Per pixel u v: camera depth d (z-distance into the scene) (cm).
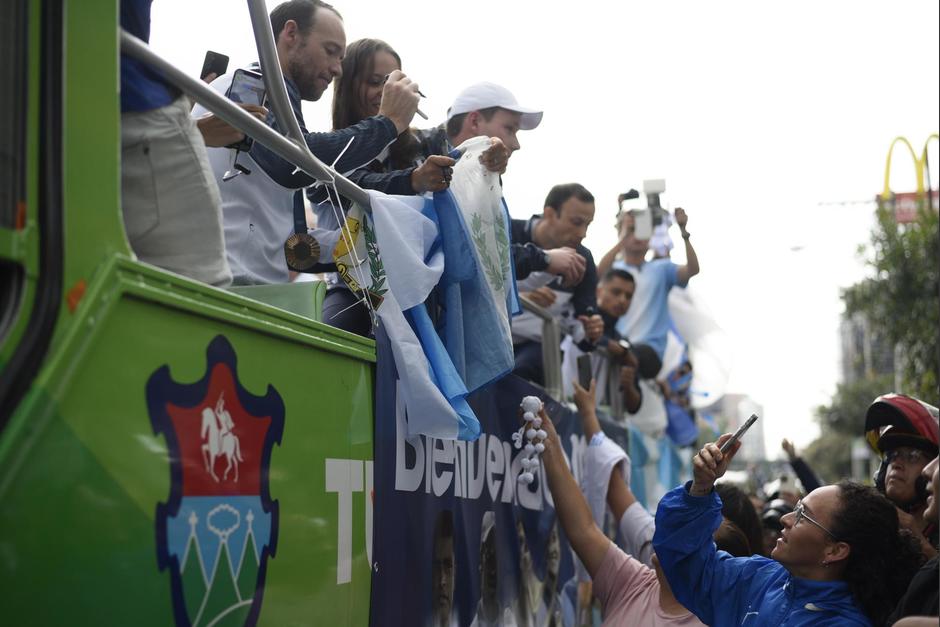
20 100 176
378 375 308
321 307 282
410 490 326
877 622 330
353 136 345
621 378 755
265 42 279
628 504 542
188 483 206
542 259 503
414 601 325
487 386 367
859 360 3469
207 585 212
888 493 421
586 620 559
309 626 256
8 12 176
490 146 370
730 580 360
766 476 2256
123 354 189
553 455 453
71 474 175
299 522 253
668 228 895
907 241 1991
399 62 419
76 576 175
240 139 284
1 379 165
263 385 239
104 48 193
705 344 975
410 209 327
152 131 229
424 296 319
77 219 182
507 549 423
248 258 344
